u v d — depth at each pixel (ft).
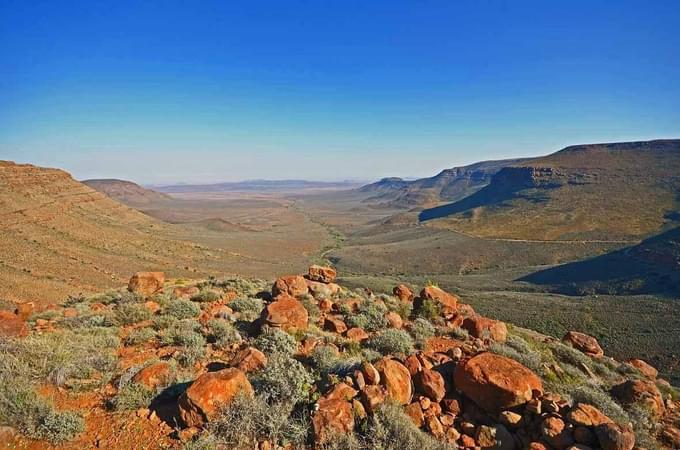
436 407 24.06
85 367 27.25
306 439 20.57
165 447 19.99
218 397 21.70
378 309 49.65
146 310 43.11
